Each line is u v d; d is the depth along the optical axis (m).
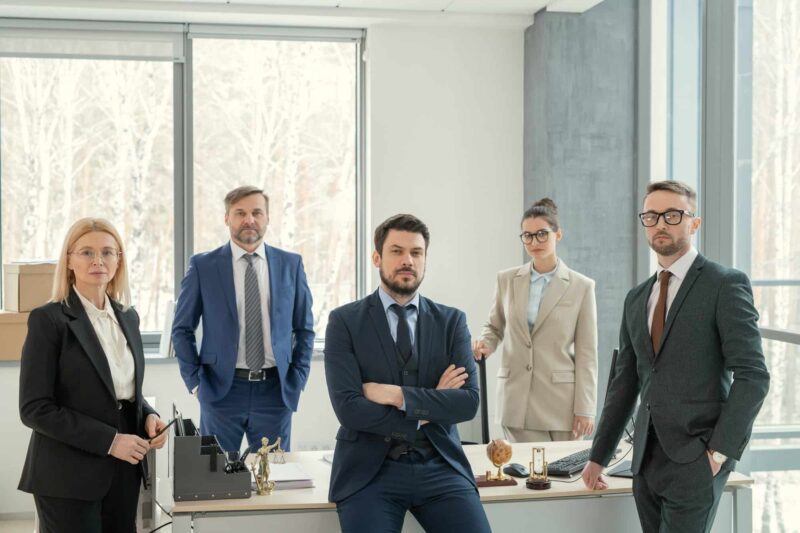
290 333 4.50
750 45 4.47
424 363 3.26
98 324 3.12
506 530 3.25
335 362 3.20
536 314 4.55
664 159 5.66
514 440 4.55
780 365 4.28
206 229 6.22
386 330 3.25
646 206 3.04
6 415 5.56
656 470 2.99
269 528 3.10
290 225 6.33
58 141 6.03
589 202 5.86
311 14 5.88
